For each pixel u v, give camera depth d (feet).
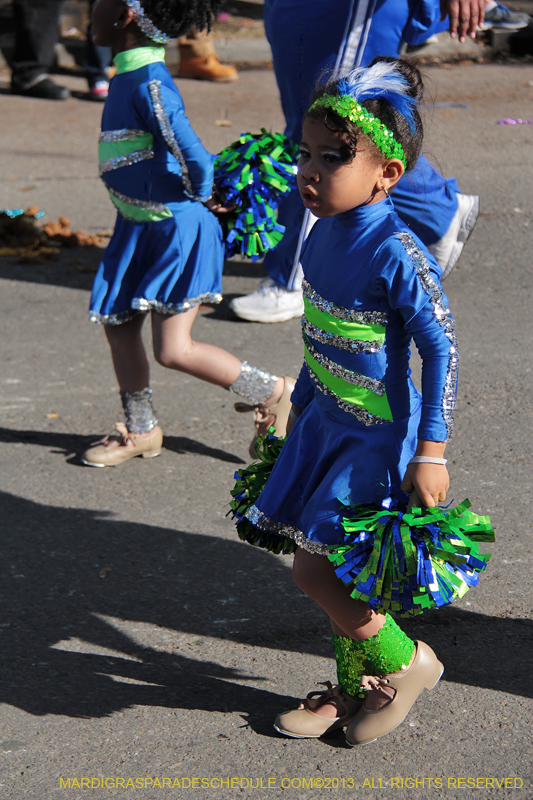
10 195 44.70
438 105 60.08
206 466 23.26
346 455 13.62
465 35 28.22
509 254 37.17
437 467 12.82
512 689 15.74
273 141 23.48
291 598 18.37
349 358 13.33
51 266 37.29
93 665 16.55
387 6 27.55
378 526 12.98
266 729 15.01
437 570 13.23
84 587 18.75
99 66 61.57
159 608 18.11
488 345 29.35
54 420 25.54
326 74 14.42
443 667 15.57
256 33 77.66
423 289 12.68
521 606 17.75
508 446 23.49
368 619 13.83
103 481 22.63
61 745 14.70
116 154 21.16
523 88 64.18
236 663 16.56
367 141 12.53
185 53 66.64
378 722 14.29
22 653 16.85
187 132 20.51
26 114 59.00
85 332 31.24
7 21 75.36
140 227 21.52
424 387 12.95
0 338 30.66
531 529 20.08
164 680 16.17
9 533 20.54
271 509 14.38
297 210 30.63
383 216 13.07
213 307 33.35
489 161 48.93
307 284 13.83
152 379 27.89
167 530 20.63
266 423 22.40
